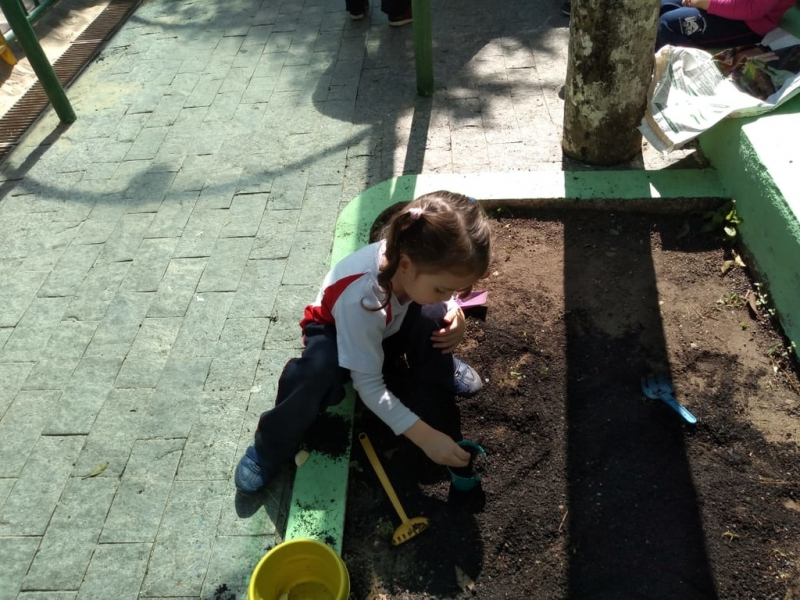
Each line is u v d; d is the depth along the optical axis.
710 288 2.43
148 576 1.82
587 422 2.06
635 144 2.95
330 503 1.90
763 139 2.46
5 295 2.69
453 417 2.10
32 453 2.14
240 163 3.25
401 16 4.14
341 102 3.60
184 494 1.99
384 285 1.63
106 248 2.86
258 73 3.94
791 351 2.19
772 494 1.86
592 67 2.70
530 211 2.79
